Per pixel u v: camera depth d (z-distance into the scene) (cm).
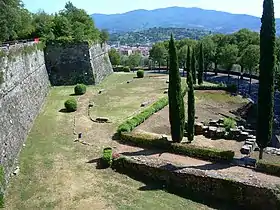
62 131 3109
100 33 7038
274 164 2123
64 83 5388
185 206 1927
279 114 4328
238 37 8025
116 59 8856
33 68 4050
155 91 5019
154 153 2534
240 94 5281
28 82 3603
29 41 4312
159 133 3042
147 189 2112
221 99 4834
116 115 3616
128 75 7000
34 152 2614
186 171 2116
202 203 1977
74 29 5816
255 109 4500
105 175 2267
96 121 3397
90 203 1914
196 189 2077
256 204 1900
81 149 2675
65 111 3816
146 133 2927
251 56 5712
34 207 1869
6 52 2877
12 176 2220
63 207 1872
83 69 5488
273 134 3400
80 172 2291
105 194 2022
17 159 2472
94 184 2138
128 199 1970
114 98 4509
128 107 3975
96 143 2792
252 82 6712
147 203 1933
